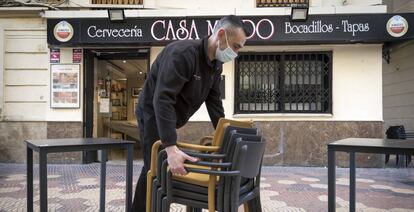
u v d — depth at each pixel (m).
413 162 8.34
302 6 6.98
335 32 6.95
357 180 6.11
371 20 6.91
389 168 7.38
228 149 1.98
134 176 6.11
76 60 7.50
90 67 7.64
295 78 7.44
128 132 9.38
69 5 7.45
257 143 2.07
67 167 7.14
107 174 6.41
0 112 7.49
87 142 2.84
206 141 2.67
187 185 2.05
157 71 2.49
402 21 6.85
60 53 7.51
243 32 2.25
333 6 7.10
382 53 7.77
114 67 9.40
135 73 10.52
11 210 4.04
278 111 7.42
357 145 2.56
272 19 7.00
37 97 7.53
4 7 7.28
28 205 2.96
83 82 7.53
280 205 4.44
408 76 9.91
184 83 2.25
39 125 7.50
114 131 9.31
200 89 2.41
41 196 2.55
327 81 7.38
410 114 9.80
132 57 7.97
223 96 7.35
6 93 7.55
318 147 7.28
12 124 7.51
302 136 7.32
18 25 7.52
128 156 2.95
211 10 7.10
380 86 7.24
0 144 7.50
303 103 7.41
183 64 2.19
